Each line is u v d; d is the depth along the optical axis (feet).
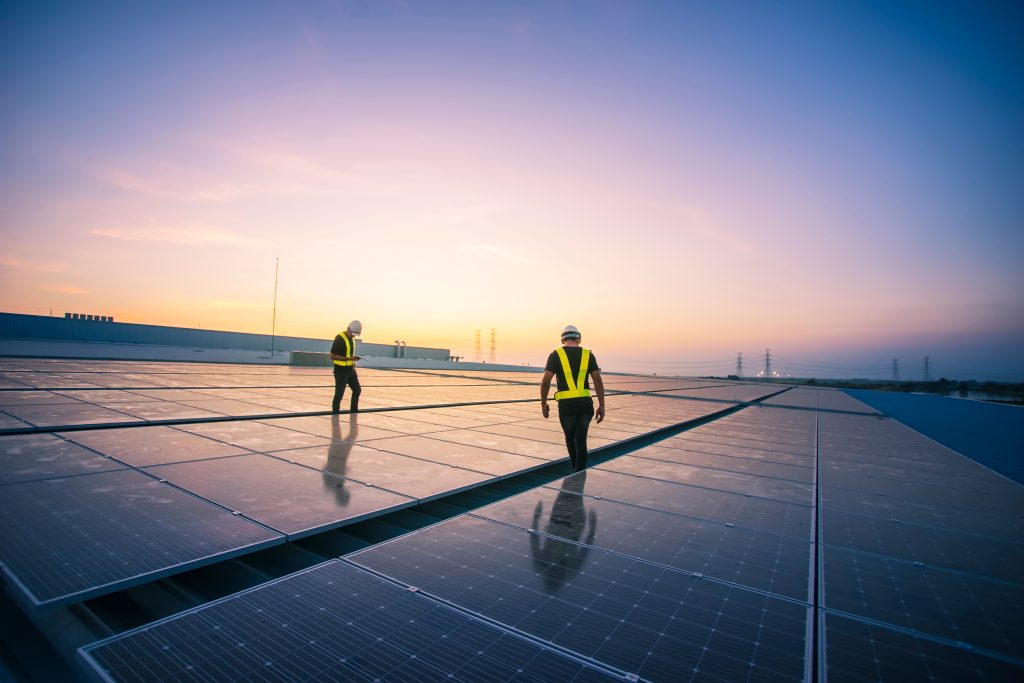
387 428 25.14
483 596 8.62
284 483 14.21
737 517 13.52
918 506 15.33
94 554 8.99
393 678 6.42
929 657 7.20
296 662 6.66
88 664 6.47
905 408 64.49
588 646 7.27
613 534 11.80
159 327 136.15
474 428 26.63
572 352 18.98
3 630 7.86
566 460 19.84
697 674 6.66
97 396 31.09
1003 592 9.46
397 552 10.35
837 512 14.35
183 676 6.29
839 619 8.25
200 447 18.31
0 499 11.62
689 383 111.86
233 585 9.40
